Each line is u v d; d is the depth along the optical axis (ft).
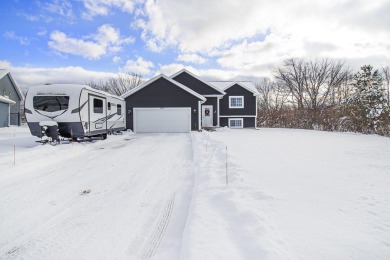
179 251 10.59
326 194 15.69
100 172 23.61
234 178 18.76
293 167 23.06
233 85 86.99
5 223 13.29
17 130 72.59
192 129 66.80
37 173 23.11
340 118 81.30
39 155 28.71
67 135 37.45
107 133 49.34
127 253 10.51
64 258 10.22
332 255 8.95
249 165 22.99
